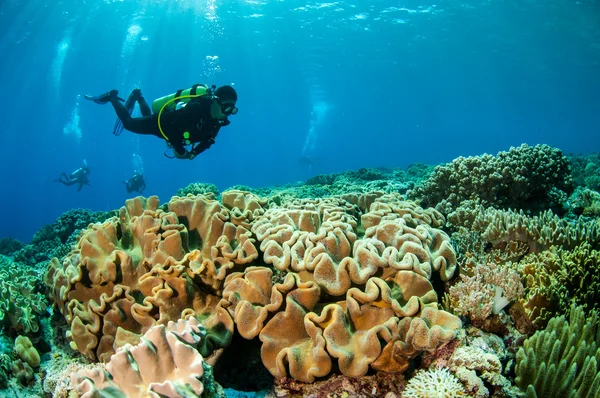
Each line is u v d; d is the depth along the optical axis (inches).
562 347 108.7
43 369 142.6
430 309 107.4
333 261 126.2
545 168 247.9
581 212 269.9
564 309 127.6
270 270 130.6
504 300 123.4
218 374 125.9
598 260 143.2
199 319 133.9
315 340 109.3
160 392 78.4
